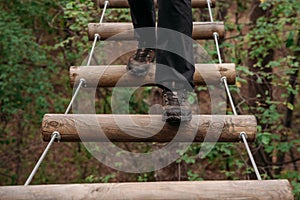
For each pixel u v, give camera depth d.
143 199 1.37
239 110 4.52
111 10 4.75
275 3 4.58
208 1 3.36
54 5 5.43
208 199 1.37
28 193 1.37
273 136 4.36
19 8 5.39
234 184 1.40
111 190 1.38
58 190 1.38
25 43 5.30
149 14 2.26
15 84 5.45
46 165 6.67
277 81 4.82
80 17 4.45
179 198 1.37
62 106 5.87
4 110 5.47
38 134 6.75
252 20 5.33
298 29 4.44
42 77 5.64
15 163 6.76
